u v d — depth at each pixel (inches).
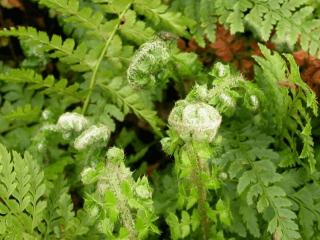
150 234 15.9
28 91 20.9
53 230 16.2
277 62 15.1
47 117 19.0
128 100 18.7
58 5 17.0
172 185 16.8
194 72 17.5
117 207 12.0
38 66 21.2
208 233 14.4
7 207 14.8
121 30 17.9
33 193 15.0
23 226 14.8
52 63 22.3
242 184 14.7
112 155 11.9
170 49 16.7
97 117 19.0
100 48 18.2
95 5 20.0
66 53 18.1
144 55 14.9
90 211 12.3
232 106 14.1
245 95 14.8
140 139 21.6
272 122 16.4
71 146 18.5
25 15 22.5
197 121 11.8
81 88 19.8
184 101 12.5
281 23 16.6
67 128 16.2
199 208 14.1
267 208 15.0
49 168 17.6
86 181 12.2
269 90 15.9
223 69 13.8
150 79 15.4
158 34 17.0
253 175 14.8
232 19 17.1
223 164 15.3
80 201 19.3
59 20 20.5
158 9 17.3
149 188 12.1
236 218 15.3
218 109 13.6
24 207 14.7
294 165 15.4
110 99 20.1
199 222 14.2
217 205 14.0
